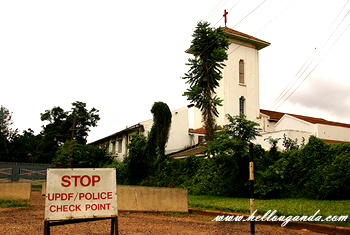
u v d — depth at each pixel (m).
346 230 7.74
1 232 7.54
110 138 43.09
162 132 23.53
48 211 5.84
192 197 16.11
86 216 5.98
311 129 29.05
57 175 6.02
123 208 11.83
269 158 15.56
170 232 7.91
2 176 32.47
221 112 37.47
